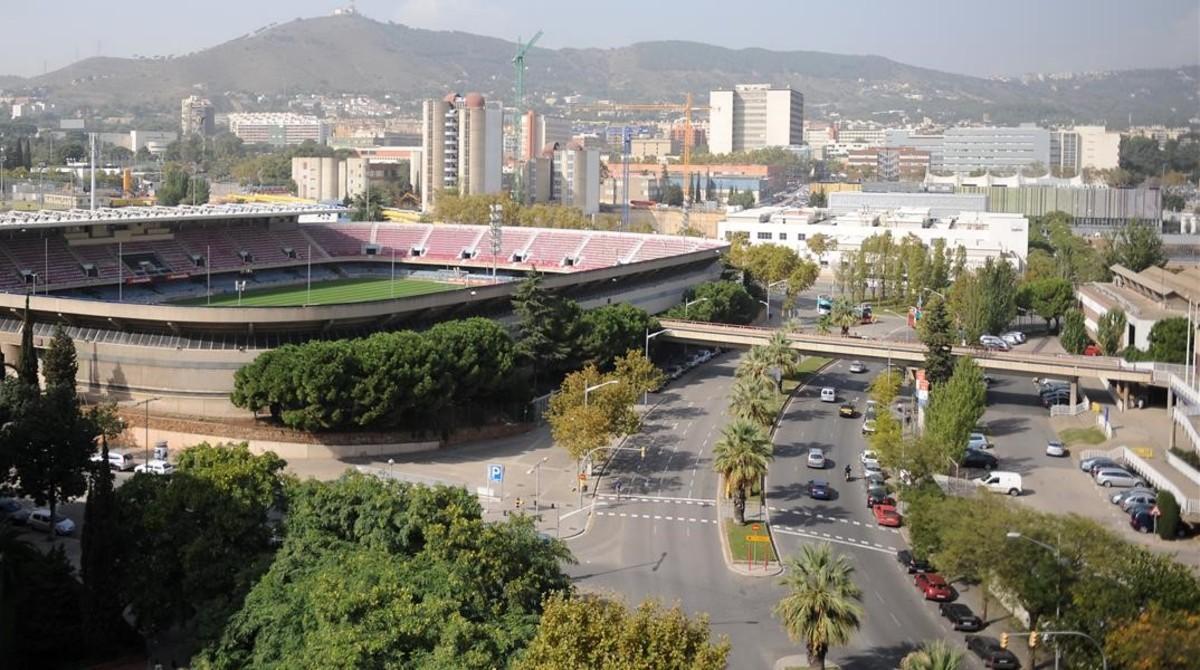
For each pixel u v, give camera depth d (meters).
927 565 180.88
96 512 148.88
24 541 171.75
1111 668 129.38
